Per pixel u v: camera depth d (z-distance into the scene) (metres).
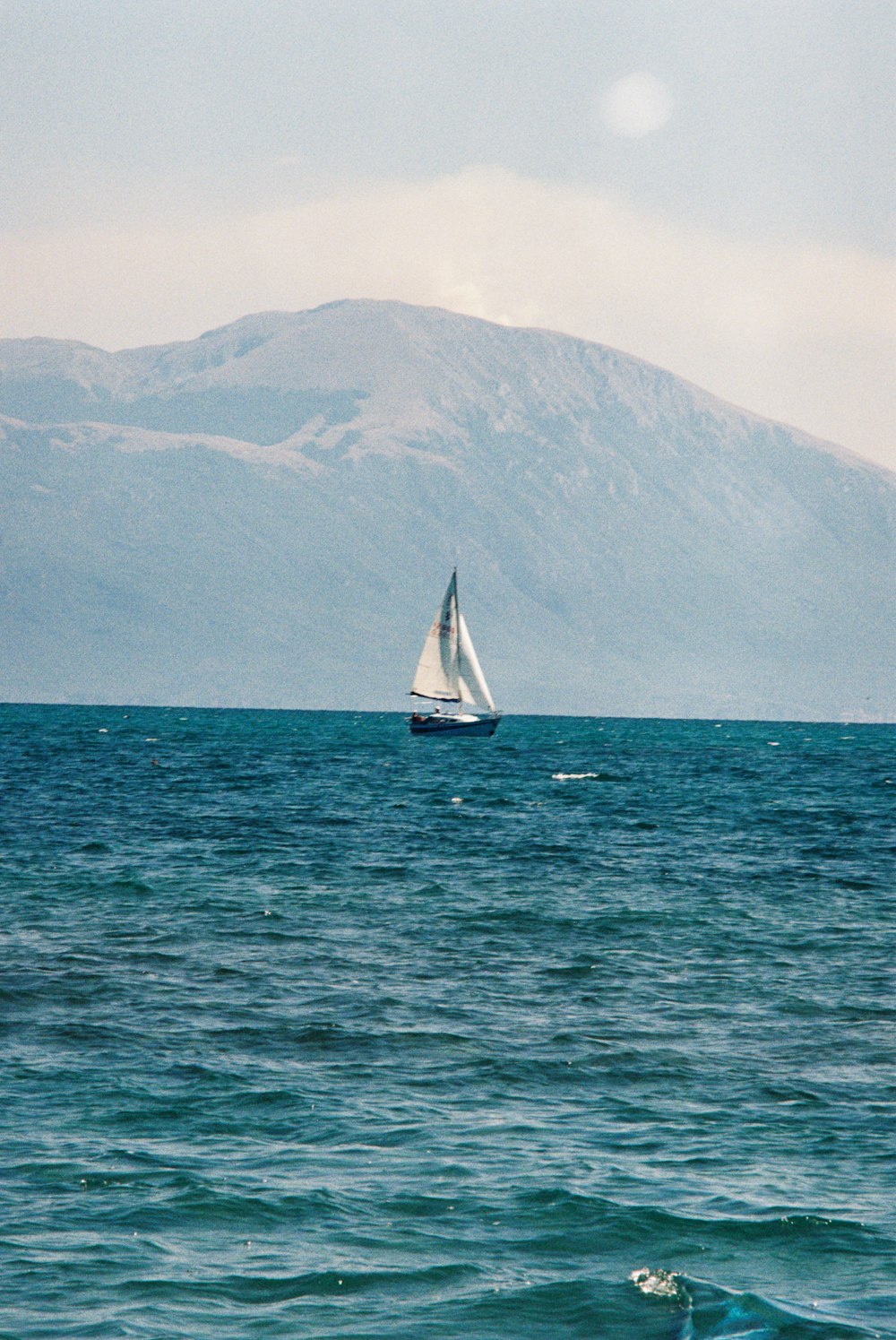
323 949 130.50
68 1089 85.81
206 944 131.88
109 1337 55.34
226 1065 91.69
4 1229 65.00
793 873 190.50
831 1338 56.72
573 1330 57.25
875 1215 68.38
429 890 167.88
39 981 114.44
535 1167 74.00
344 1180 71.88
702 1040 100.50
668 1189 71.25
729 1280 61.66
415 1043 98.00
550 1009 108.69
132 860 191.75
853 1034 102.62
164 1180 71.19
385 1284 60.66
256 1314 57.88
